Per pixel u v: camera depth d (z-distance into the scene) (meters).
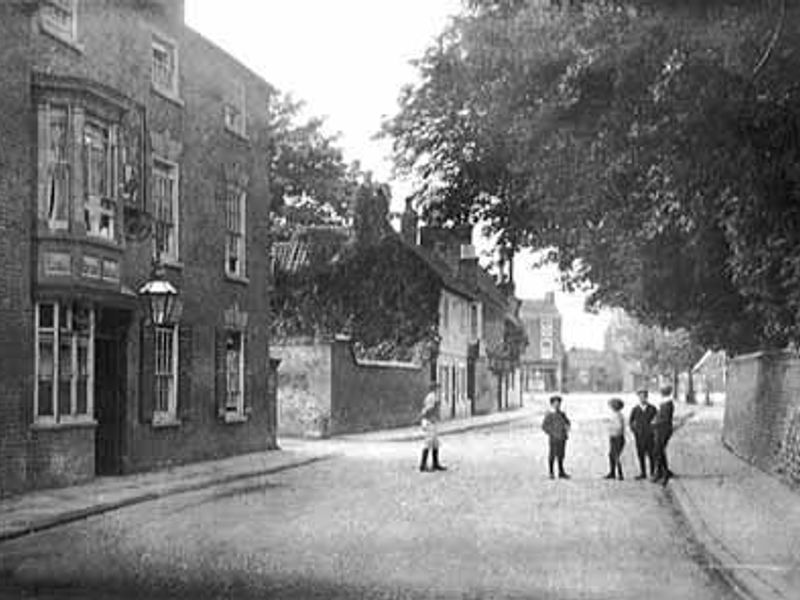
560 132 16.38
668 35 12.34
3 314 18.92
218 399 28.31
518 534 15.45
